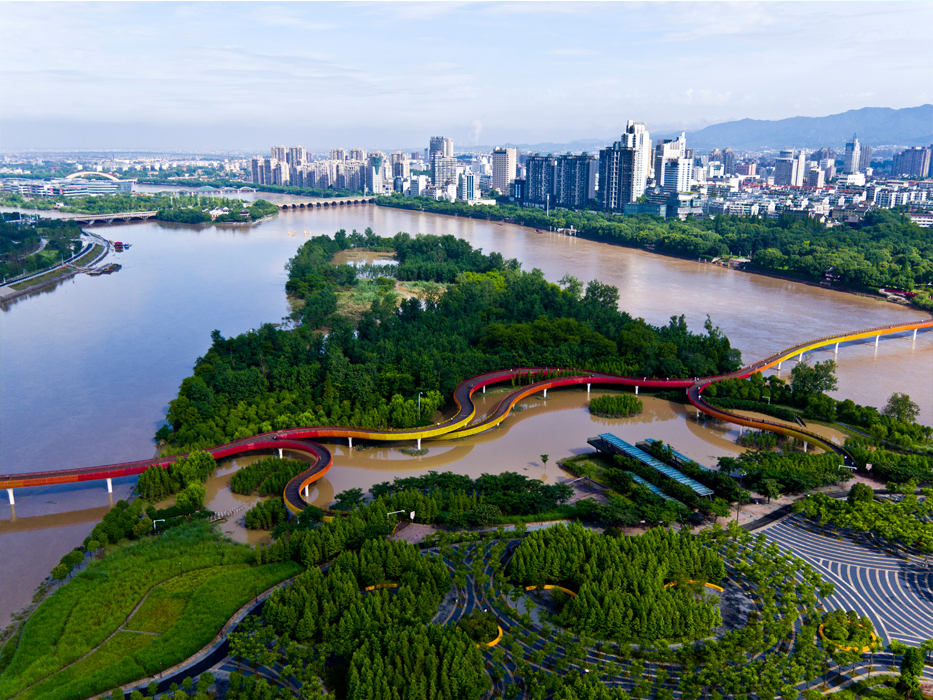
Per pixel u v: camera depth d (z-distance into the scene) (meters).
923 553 194.75
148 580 179.88
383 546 181.00
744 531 199.50
